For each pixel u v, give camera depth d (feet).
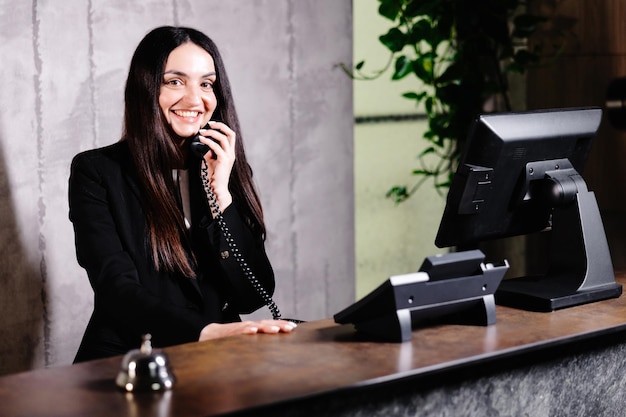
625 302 9.24
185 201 10.52
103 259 9.77
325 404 6.55
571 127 9.34
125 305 9.38
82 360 10.07
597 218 9.48
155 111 10.16
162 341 9.15
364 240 17.17
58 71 12.71
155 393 6.35
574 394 8.23
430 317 8.15
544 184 9.24
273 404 6.13
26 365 12.78
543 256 16.90
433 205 18.06
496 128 8.59
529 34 16.31
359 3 16.78
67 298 13.05
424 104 17.70
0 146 12.35
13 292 12.59
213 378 6.69
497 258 17.70
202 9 13.88
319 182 15.40
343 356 7.25
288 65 14.88
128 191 10.21
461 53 16.96
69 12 12.73
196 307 10.25
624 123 15.10
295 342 7.73
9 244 12.53
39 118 12.62
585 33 15.84
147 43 10.28
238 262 10.23
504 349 7.42
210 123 10.34
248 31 14.38
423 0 16.11
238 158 10.71
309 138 15.23
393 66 17.29
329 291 15.69
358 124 16.96
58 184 12.84
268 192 14.83
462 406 7.39
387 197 17.39
